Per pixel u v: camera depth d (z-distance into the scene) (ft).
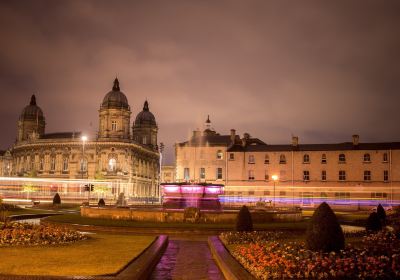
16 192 444.14
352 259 54.90
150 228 106.42
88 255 66.03
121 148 452.76
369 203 297.94
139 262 59.98
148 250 72.13
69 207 236.63
